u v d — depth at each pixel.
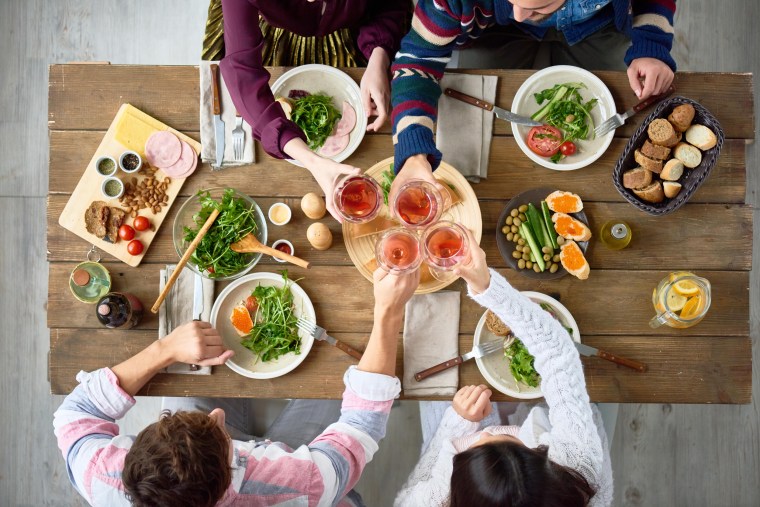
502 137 1.63
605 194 1.62
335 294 1.61
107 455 1.33
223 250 1.55
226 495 1.26
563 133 1.60
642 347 1.60
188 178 1.63
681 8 2.50
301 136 1.49
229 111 1.62
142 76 1.63
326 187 1.43
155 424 1.18
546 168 1.62
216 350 1.53
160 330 1.60
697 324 1.60
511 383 1.57
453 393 1.59
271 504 1.28
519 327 1.31
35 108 2.51
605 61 1.91
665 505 2.41
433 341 1.59
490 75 1.64
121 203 1.61
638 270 1.61
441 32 1.53
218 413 1.30
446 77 1.63
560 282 1.61
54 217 1.62
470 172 1.61
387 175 1.57
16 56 2.52
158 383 1.58
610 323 1.60
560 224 1.56
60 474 2.44
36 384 2.46
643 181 1.52
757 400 2.43
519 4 1.25
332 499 1.32
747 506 2.41
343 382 1.57
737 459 2.42
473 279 1.27
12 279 2.48
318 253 1.61
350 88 1.64
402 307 1.39
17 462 2.44
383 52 1.67
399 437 2.40
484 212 1.62
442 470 1.49
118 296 1.52
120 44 2.53
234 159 1.61
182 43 2.53
